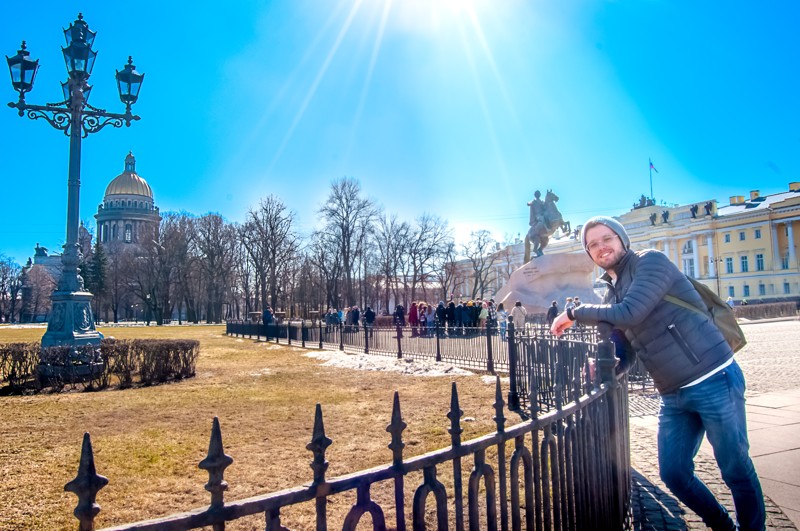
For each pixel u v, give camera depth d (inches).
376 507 78.7
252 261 2561.5
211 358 800.9
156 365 517.7
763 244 2987.2
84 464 57.5
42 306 3732.8
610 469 157.9
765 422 311.9
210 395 432.1
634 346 150.5
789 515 179.2
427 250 2645.2
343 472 221.9
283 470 228.1
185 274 2874.0
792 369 562.3
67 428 313.4
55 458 249.6
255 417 340.5
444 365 615.2
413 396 414.6
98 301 3353.8
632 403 390.3
